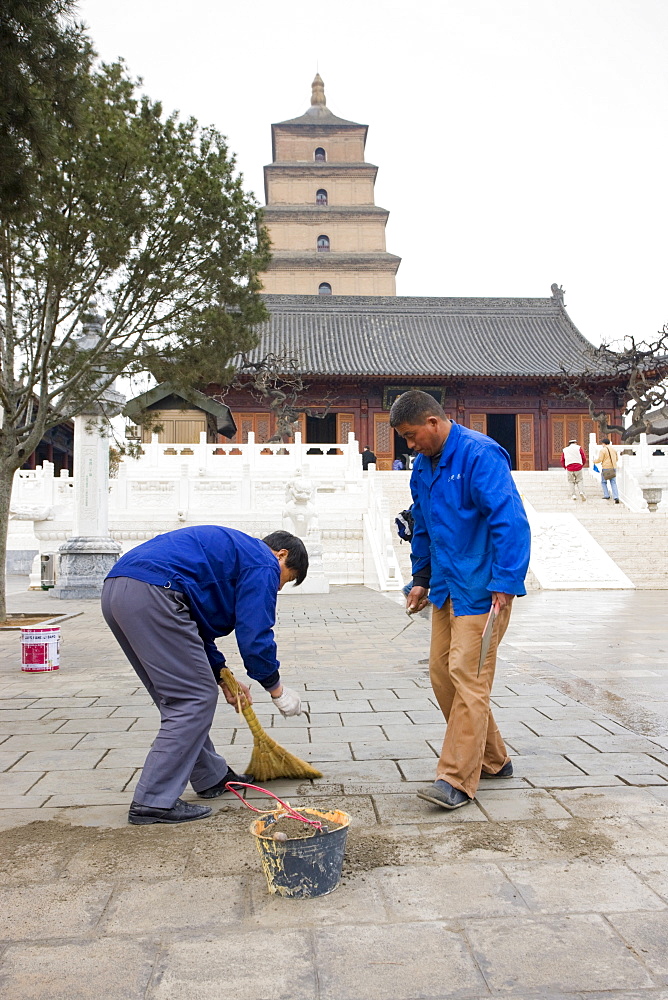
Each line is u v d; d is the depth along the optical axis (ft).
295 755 16.74
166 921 9.66
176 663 13.47
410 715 20.48
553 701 22.03
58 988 8.24
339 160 212.84
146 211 38.09
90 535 59.93
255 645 13.47
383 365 157.07
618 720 19.74
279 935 9.30
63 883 10.71
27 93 24.58
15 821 13.02
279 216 201.67
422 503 14.89
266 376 140.87
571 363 159.94
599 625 42.11
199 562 13.71
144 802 12.97
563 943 9.05
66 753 16.98
